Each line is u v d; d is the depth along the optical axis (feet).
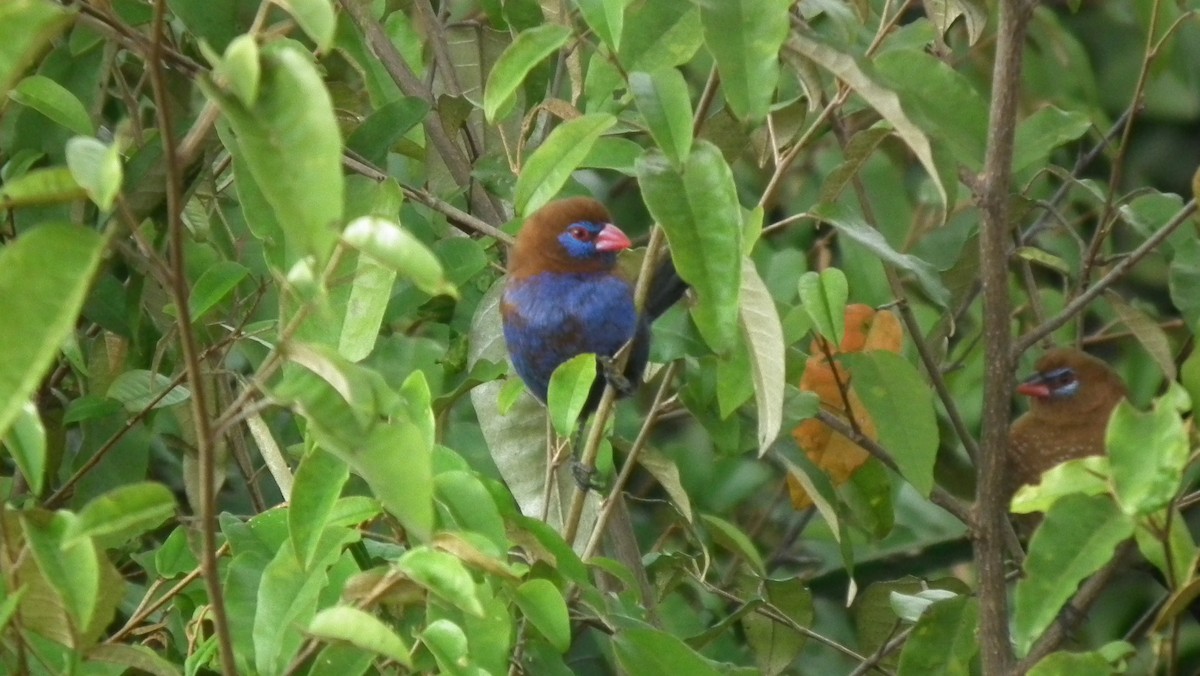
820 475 28.45
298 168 13.03
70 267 13.17
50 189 14.05
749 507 41.45
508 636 18.93
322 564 19.25
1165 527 19.92
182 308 14.24
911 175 39.68
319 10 14.21
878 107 18.74
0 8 13.20
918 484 25.72
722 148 27.61
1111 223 30.68
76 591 16.75
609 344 31.35
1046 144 28.25
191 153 14.39
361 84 34.32
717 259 19.24
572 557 21.12
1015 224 31.53
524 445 29.07
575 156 23.29
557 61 35.96
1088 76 37.55
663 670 21.42
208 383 28.53
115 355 29.30
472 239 29.94
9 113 28.68
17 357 12.97
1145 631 34.22
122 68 32.60
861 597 31.40
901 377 26.16
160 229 28.19
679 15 21.97
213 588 15.53
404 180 33.32
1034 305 31.94
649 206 19.31
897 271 33.53
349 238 14.71
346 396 14.78
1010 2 22.34
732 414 28.66
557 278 31.19
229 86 13.38
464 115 30.94
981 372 37.73
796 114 26.76
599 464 28.12
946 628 26.63
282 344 15.07
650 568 30.83
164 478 34.19
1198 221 28.55
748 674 23.58
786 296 32.99
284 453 28.71
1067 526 19.60
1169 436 18.75
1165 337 26.45
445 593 16.83
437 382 30.27
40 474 18.04
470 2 36.04
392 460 15.07
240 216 30.42
